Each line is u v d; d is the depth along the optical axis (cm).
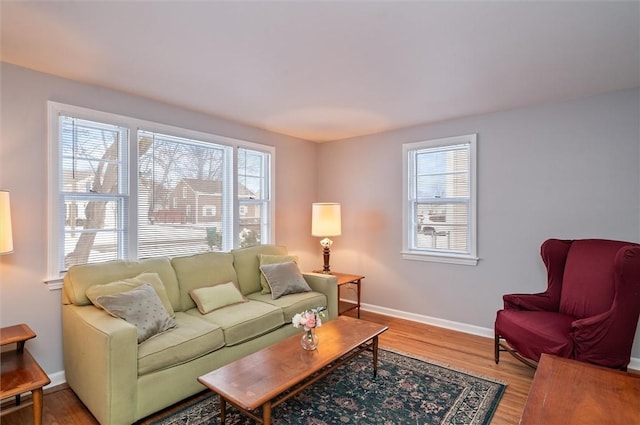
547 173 321
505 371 274
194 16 179
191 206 348
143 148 310
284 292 335
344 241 467
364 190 447
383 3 168
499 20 183
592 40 204
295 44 210
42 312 248
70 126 266
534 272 329
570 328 239
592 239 280
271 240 425
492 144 350
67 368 244
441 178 389
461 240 376
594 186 300
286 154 448
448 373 270
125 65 239
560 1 166
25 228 242
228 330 253
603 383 171
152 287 255
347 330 256
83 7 171
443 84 274
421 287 399
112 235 292
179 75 257
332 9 173
